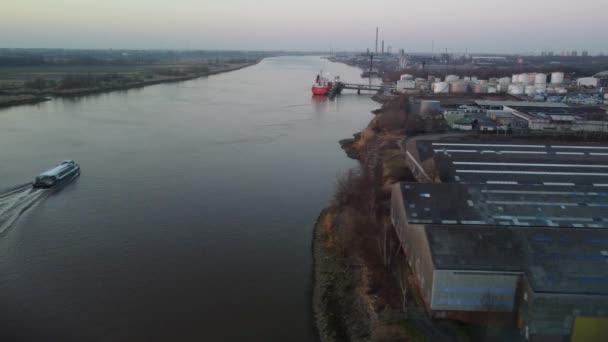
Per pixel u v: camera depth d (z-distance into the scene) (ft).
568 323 109.91
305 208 215.92
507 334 116.47
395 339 115.03
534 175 195.72
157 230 190.19
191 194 232.12
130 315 134.31
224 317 134.21
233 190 238.89
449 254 121.49
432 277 119.65
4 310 136.05
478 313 120.16
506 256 120.26
